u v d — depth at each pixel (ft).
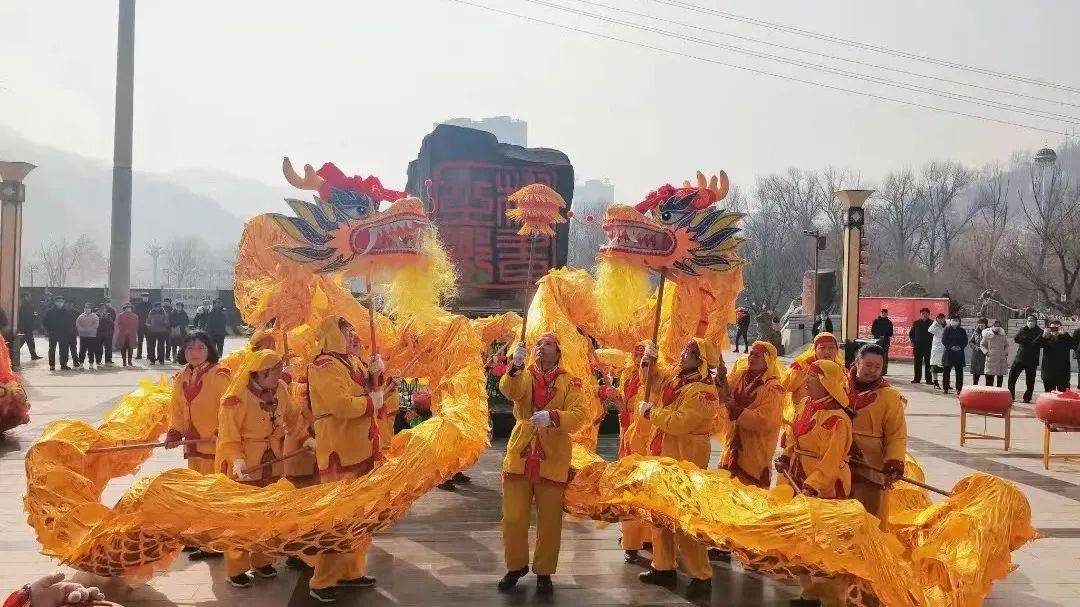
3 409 35.78
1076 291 144.56
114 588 19.26
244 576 19.40
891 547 16.37
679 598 19.06
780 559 16.21
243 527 17.69
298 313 21.62
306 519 17.74
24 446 35.09
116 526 17.93
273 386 20.20
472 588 19.58
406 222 20.77
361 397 19.03
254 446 19.89
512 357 20.48
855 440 19.06
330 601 18.52
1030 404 56.54
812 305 123.75
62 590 10.61
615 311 22.65
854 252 64.80
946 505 19.38
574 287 26.07
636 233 22.07
